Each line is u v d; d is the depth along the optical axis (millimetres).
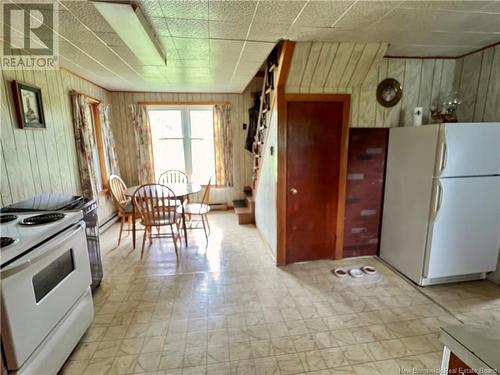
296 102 2713
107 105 4371
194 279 2760
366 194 3062
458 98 2869
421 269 2551
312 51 2400
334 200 3010
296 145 2803
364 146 2949
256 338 1938
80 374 1653
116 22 1729
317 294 2475
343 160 2910
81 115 3398
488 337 797
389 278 2742
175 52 2572
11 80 2303
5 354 1273
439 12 1825
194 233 4102
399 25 2043
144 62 2811
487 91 2639
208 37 2193
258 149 4012
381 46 2455
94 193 3629
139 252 3414
